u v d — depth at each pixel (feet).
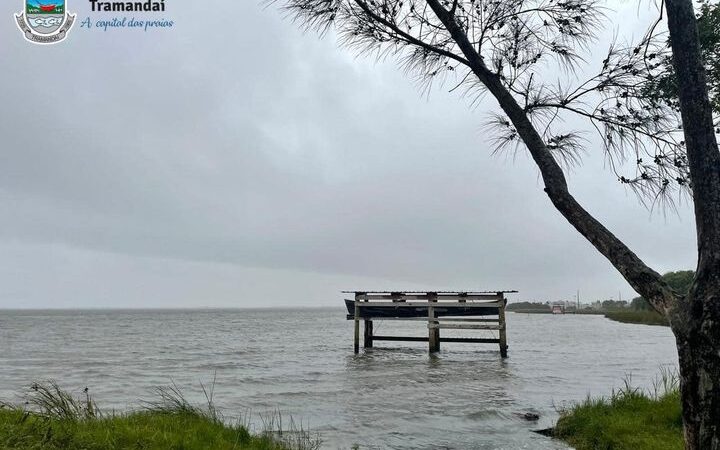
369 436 34.09
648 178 13.08
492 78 13.24
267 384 63.05
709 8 13.00
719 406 9.08
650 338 173.68
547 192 12.10
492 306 90.17
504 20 14.25
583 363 87.51
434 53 15.24
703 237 9.71
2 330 255.70
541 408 44.21
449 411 43.24
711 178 9.76
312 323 382.22
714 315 9.26
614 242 11.00
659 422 28.37
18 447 18.02
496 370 76.69
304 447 27.25
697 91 10.04
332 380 66.08
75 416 25.30
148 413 29.30
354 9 15.17
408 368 79.87
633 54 12.87
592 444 28.07
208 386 62.23
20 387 63.72
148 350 128.26
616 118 13.46
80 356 111.45
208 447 21.68
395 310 101.19
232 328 288.92
